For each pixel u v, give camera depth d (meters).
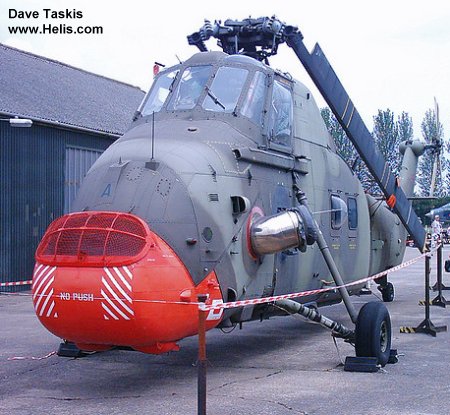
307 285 9.34
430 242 14.03
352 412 6.42
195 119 8.23
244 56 8.94
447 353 9.35
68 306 6.55
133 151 7.43
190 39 10.18
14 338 10.92
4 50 23.80
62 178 20.12
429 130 78.56
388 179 11.30
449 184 79.50
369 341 8.23
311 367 8.52
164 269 6.60
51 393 7.37
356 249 10.98
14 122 15.57
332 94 10.02
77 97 23.31
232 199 7.52
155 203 6.91
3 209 18.27
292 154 9.06
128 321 6.39
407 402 6.77
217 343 10.33
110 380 7.94
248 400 6.89
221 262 7.25
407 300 15.80
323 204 9.77
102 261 6.47
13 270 18.56
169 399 7.00
